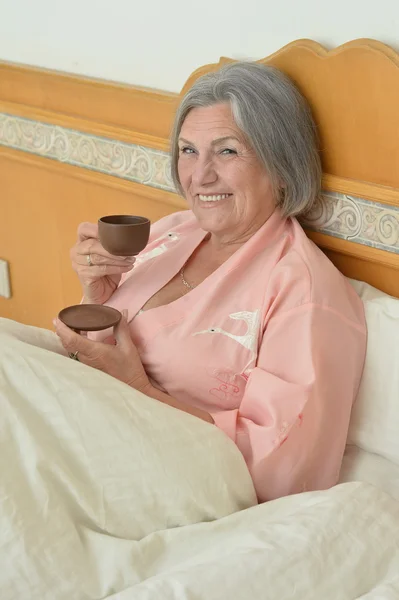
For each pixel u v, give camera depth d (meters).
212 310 1.66
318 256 1.64
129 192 2.17
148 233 1.66
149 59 2.06
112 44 2.13
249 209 1.66
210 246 1.79
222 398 1.63
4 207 2.63
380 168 1.63
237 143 1.62
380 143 1.62
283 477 1.51
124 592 1.11
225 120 1.61
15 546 1.19
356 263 1.75
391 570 1.19
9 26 2.41
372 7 1.60
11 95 2.44
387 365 1.60
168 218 1.94
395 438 1.59
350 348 1.59
